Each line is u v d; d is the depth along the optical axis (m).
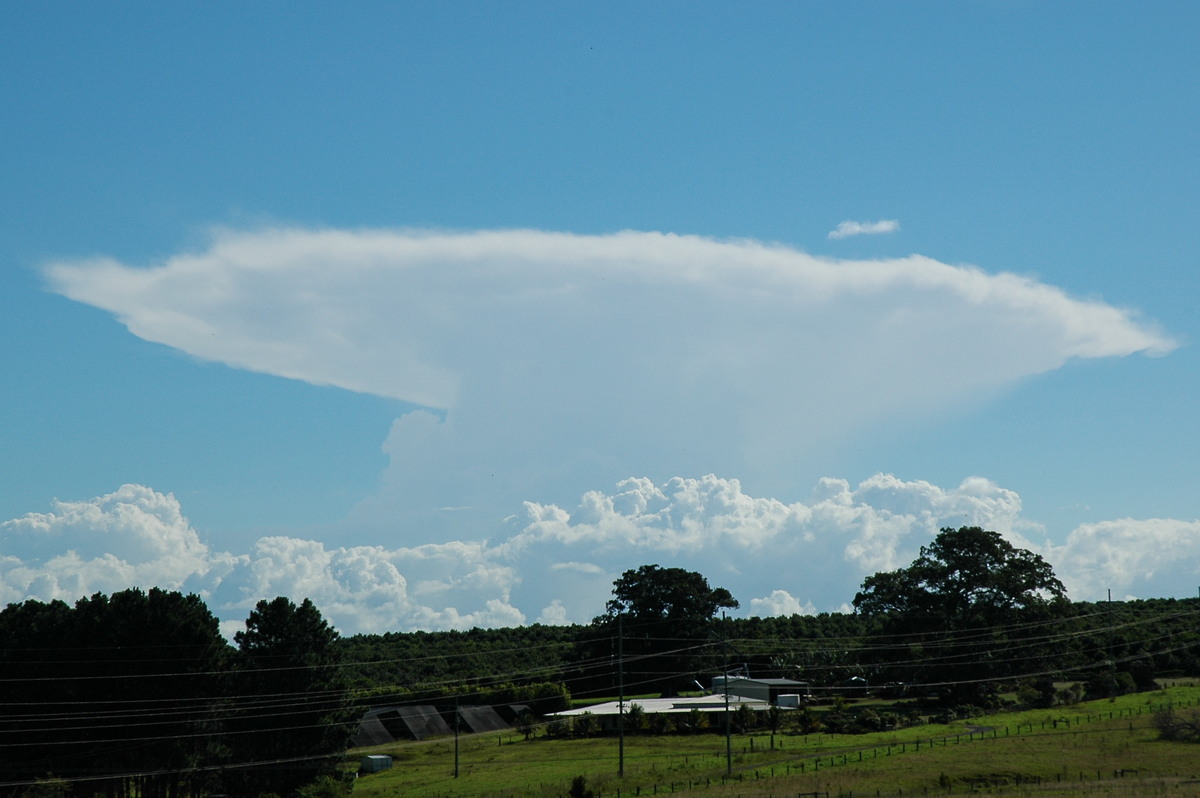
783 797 69.62
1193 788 66.75
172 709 89.88
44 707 86.38
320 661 97.75
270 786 94.31
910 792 69.75
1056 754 83.56
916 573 135.50
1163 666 148.50
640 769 86.69
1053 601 133.50
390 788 88.38
